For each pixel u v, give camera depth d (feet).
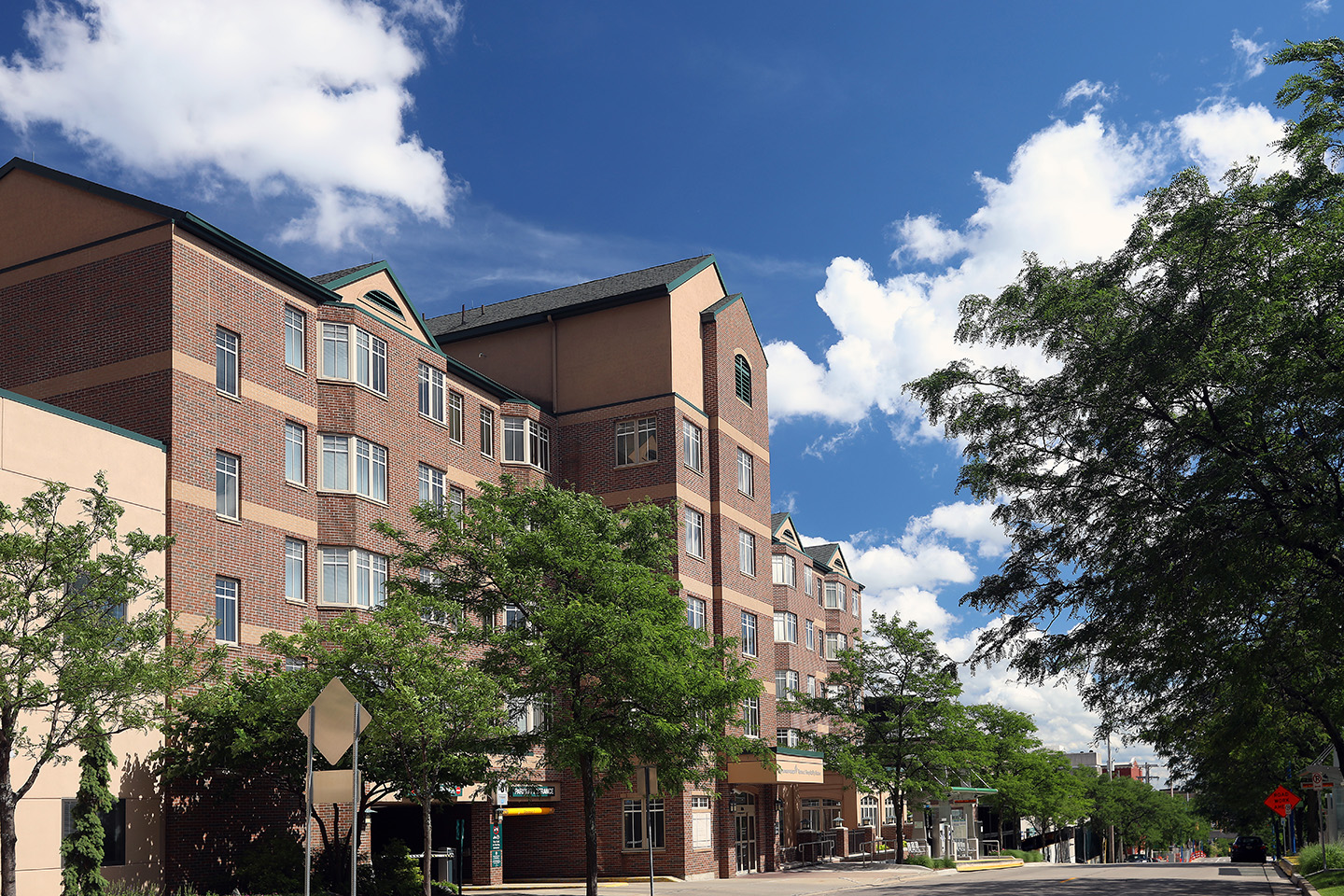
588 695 93.97
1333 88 67.62
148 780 85.30
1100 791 339.77
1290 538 64.64
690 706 92.89
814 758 153.07
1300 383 63.36
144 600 86.43
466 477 129.49
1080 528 79.00
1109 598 76.13
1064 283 77.41
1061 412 78.02
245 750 80.07
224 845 91.45
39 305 99.91
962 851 207.00
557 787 134.41
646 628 89.10
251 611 98.07
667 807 132.05
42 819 75.56
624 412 144.05
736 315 160.97
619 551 95.86
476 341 155.22
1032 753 248.11
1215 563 64.64
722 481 151.12
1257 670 70.33
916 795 180.86
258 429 101.71
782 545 208.23
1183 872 153.38
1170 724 100.89
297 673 84.23
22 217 102.68
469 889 115.03
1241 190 69.82
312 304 110.63
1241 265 68.69
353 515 108.58
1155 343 69.51
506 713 90.22
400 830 127.34
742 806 149.07
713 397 151.74
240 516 98.32
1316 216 66.13
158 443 90.68
